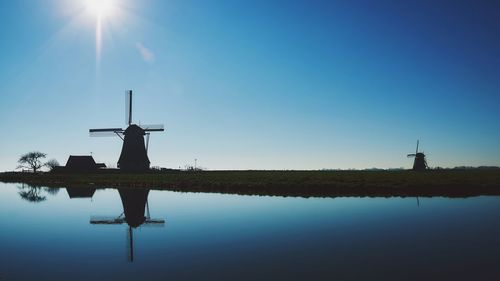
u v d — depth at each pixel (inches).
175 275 362.3
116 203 1016.2
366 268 377.7
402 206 903.7
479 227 613.6
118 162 2623.0
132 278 355.3
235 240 522.9
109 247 488.1
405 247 473.1
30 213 834.8
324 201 1021.8
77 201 1090.7
